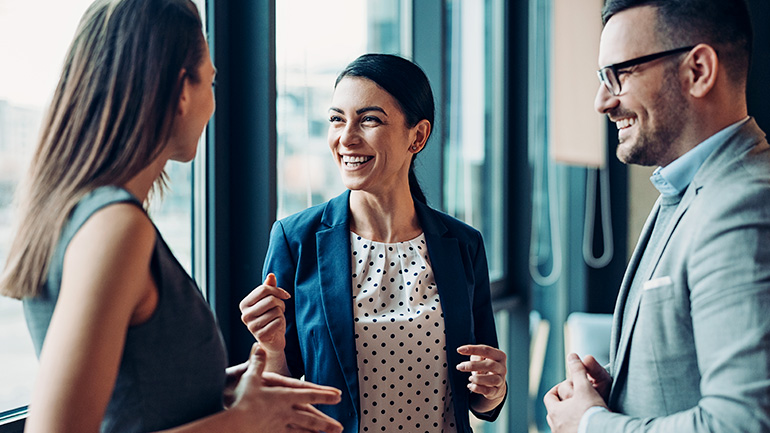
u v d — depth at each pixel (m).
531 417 4.07
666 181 1.19
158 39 0.90
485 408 1.67
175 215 1.75
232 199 1.86
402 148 1.55
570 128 3.73
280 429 0.98
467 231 1.73
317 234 1.59
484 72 3.44
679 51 1.13
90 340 0.77
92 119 0.89
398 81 1.52
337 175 2.31
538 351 4.19
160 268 0.89
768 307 0.94
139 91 0.89
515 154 3.44
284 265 1.59
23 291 0.86
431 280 1.60
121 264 0.80
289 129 2.04
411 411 1.54
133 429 0.90
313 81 2.15
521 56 3.38
